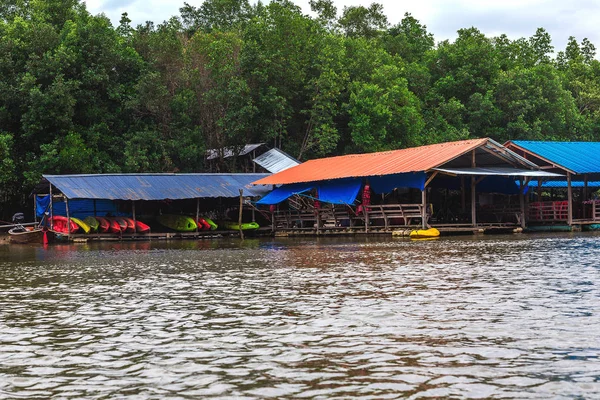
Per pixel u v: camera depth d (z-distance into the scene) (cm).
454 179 4378
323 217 4406
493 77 7794
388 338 1123
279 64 6081
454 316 1282
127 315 1389
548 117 7681
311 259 2503
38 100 5009
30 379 945
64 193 4059
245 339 1145
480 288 1619
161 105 5666
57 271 2291
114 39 5769
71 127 5228
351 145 6600
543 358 984
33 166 5016
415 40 9288
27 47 5341
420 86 7700
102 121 5512
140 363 1013
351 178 4172
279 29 6353
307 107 6494
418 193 4619
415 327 1198
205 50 6372
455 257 2414
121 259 2727
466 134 6950
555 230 4162
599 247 2747
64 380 937
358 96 6247
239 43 6291
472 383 880
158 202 5041
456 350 1038
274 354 1042
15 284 1945
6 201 5353
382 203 4100
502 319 1245
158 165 5594
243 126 5728
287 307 1426
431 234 3716
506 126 7562
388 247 3011
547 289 1581
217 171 6175
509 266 2075
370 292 1595
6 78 5247
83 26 5525
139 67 5791
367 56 6975
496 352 1021
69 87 5153
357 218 4175
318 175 4419
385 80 6575
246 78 6000
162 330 1234
